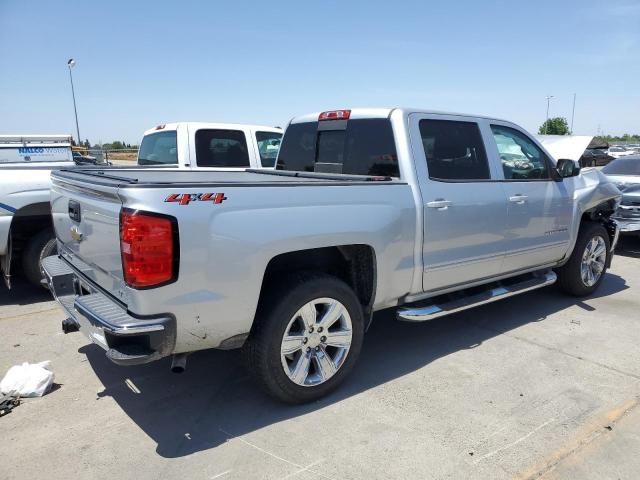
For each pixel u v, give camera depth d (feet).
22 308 18.51
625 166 32.32
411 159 13.19
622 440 10.24
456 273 14.21
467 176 14.57
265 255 10.27
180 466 9.46
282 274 11.37
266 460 9.65
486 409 11.46
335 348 12.01
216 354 14.44
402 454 9.82
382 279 12.42
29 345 15.08
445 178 13.93
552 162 17.31
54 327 16.57
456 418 11.08
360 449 9.98
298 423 10.91
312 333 11.39
